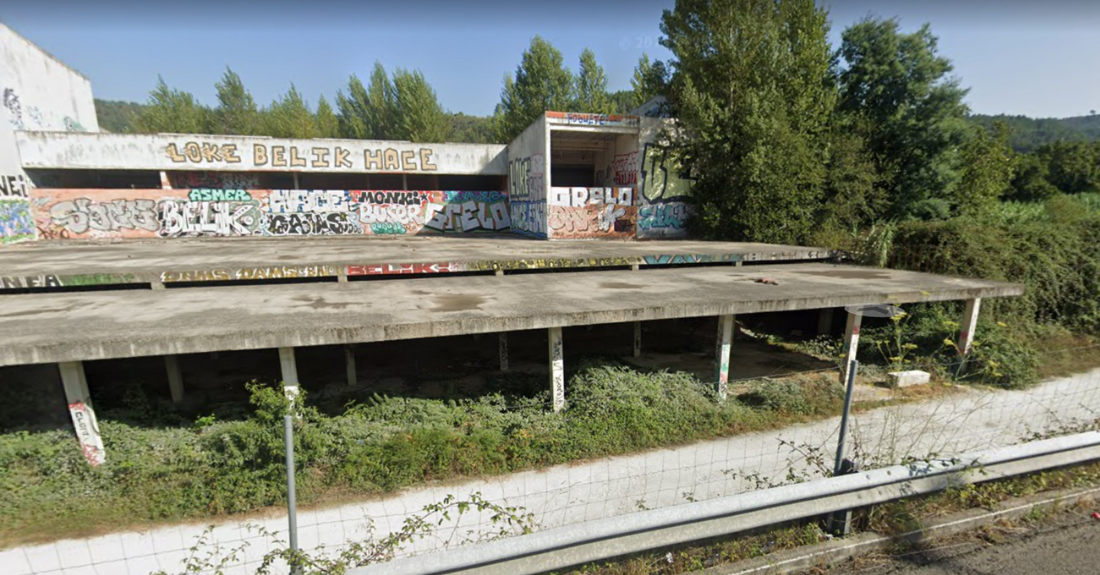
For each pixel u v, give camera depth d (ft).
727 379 25.75
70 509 15.72
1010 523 12.21
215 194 67.31
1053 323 34.91
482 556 8.05
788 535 11.18
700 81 56.24
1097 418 21.12
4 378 18.71
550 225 57.06
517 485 17.48
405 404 22.33
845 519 11.14
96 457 17.71
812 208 55.72
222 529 15.12
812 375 28.91
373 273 32.19
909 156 65.57
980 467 11.46
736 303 23.48
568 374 26.48
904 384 26.43
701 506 9.20
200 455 17.42
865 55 65.82
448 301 23.77
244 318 20.12
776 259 40.60
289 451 8.35
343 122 137.28
